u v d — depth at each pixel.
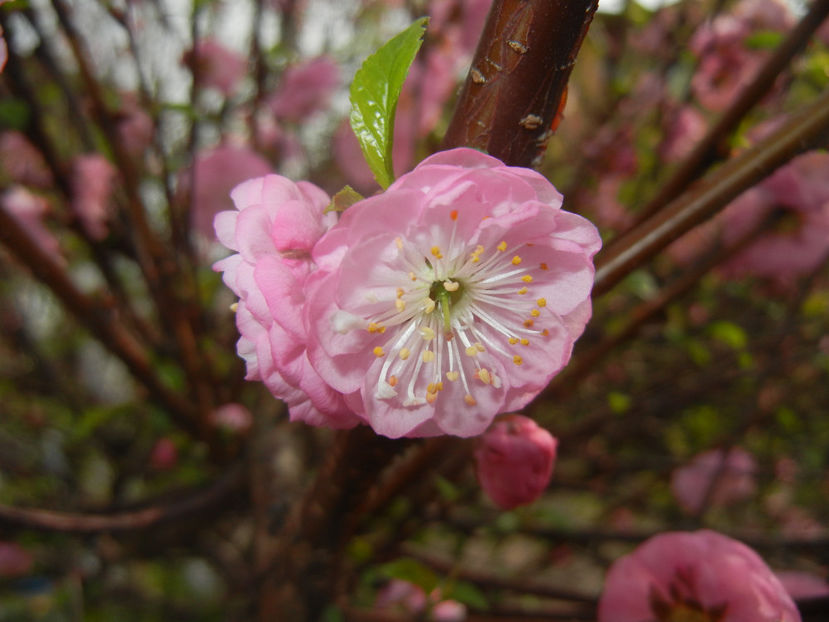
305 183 0.08
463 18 0.18
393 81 0.06
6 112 0.15
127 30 0.15
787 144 0.08
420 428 0.08
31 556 0.24
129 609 0.28
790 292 0.23
